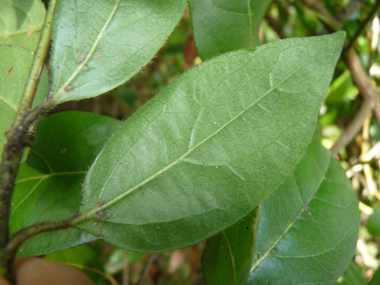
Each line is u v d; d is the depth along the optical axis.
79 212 0.08
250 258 0.07
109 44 0.08
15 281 0.10
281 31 0.21
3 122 0.09
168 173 0.08
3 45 0.09
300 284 0.10
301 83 0.07
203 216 0.07
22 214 0.10
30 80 0.08
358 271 0.16
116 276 0.22
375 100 0.18
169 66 0.35
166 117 0.08
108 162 0.08
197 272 0.22
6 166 0.07
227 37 0.11
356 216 0.11
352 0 0.20
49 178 0.10
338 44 0.07
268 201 0.11
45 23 0.08
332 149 0.17
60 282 0.11
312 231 0.11
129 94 0.31
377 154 0.19
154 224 0.07
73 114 0.11
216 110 0.07
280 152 0.07
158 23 0.08
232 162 0.07
